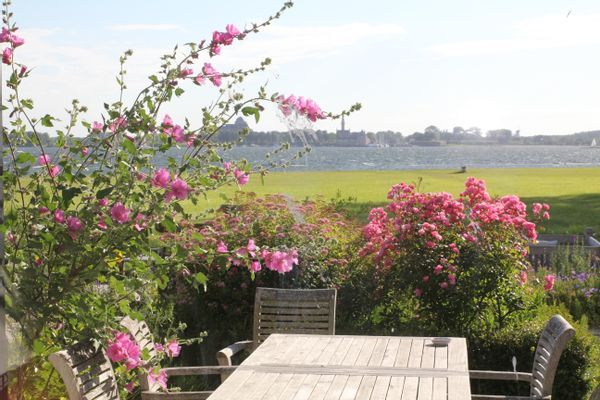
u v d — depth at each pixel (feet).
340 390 11.32
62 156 13.12
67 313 12.52
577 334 19.20
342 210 33.01
